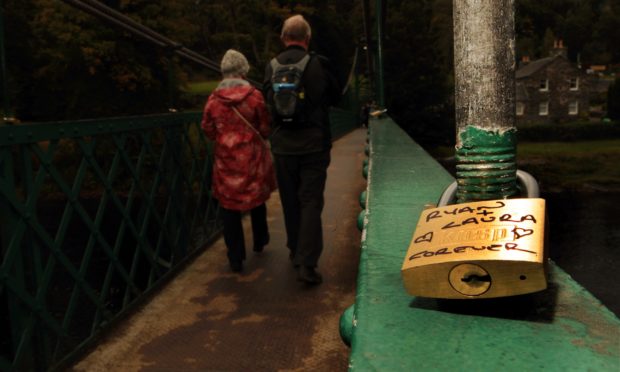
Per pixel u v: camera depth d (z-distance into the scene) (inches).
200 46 2091.5
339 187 270.7
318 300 115.3
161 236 130.7
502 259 35.3
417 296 38.9
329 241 163.6
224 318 106.9
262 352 91.8
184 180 148.3
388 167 125.5
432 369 28.6
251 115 129.0
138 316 108.7
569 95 3034.0
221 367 86.6
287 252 151.7
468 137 43.2
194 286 126.0
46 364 82.5
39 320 80.5
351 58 2449.6
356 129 1216.8
